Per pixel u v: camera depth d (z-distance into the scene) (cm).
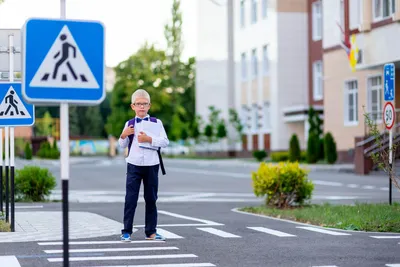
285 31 7112
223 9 8475
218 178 4541
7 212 1755
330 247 1343
